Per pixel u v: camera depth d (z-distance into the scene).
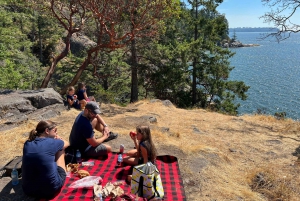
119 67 20.64
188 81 24.52
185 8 23.75
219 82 23.81
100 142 5.46
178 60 22.09
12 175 4.41
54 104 9.19
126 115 9.45
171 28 22.72
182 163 5.75
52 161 3.94
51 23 37.22
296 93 45.84
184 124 8.95
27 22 35.16
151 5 11.30
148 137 4.84
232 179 5.51
